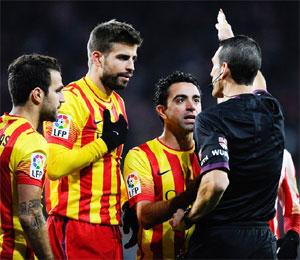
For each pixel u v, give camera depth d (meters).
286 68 70.38
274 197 15.88
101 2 71.88
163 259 17.08
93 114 17.05
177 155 17.38
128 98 64.12
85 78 17.52
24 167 14.98
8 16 70.19
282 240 18.58
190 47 71.19
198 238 15.52
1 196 15.25
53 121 15.98
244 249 15.12
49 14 70.81
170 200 15.89
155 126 60.41
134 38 17.09
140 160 17.19
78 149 16.38
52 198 17.25
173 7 73.12
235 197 15.25
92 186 16.94
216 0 73.38
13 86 15.60
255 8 73.00
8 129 15.36
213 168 14.55
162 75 68.31
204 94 64.81
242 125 15.24
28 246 15.51
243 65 15.66
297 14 72.38
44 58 15.80
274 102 16.03
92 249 16.95
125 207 17.56
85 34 70.19
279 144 15.73
